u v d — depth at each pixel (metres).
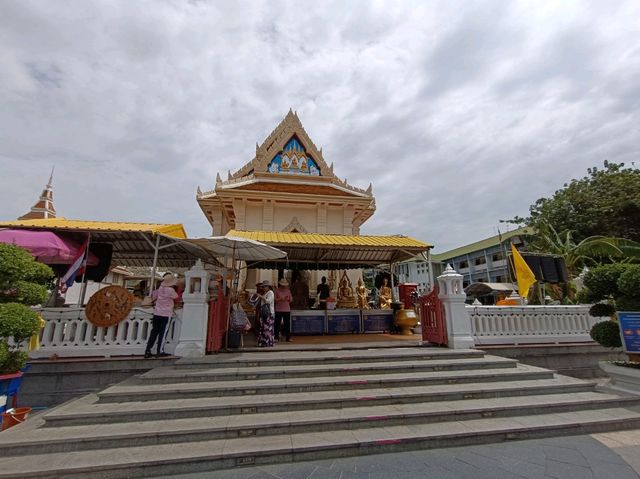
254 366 6.50
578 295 7.71
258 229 16.58
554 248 15.37
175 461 3.71
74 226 8.61
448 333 8.26
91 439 4.03
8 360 5.21
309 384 5.60
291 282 14.71
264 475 3.63
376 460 3.96
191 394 5.26
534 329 9.41
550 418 5.06
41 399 6.38
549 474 3.62
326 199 16.84
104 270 10.05
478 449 4.28
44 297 5.65
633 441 4.55
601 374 9.16
